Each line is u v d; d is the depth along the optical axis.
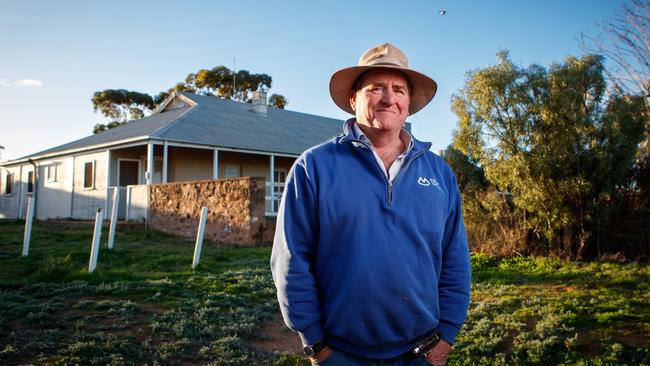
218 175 21.27
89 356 4.30
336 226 2.06
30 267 8.36
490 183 12.23
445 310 2.29
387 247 2.03
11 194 26.02
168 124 18.78
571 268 9.05
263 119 24.98
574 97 9.47
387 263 2.01
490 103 10.16
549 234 10.12
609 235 10.23
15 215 25.39
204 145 17.92
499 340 4.77
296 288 2.06
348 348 2.06
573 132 9.55
